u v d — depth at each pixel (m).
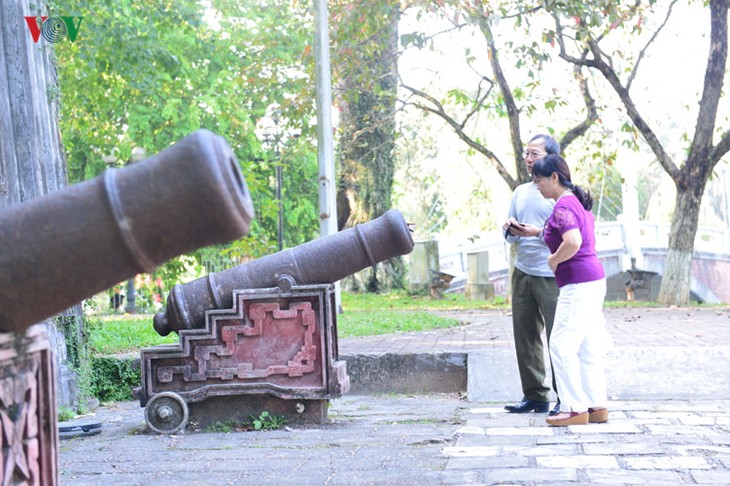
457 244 35.31
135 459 6.05
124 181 2.53
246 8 31.72
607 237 36.66
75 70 25.75
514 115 24.19
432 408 8.28
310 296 7.22
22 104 8.34
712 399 8.16
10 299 2.59
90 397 9.30
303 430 7.09
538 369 7.63
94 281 2.61
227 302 7.34
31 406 2.77
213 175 2.48
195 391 7.25
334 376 7.19
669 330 13.30
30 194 8.32
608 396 8.38
